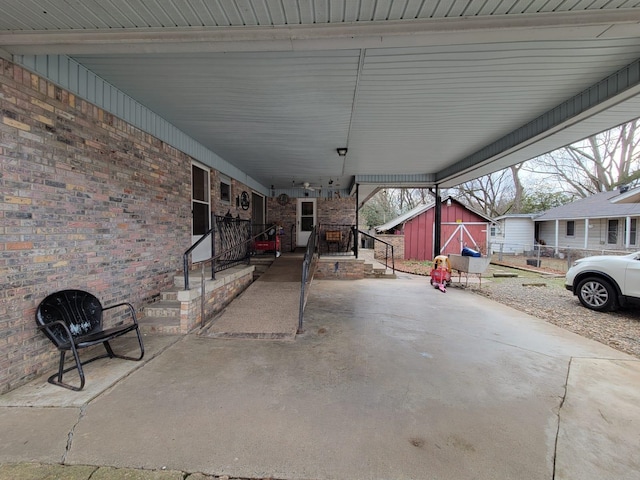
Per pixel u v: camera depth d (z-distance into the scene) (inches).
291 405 88.8
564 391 98.3
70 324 108.7
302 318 159.8
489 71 124.5
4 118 93.4
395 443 73.2
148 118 161.8
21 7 77.3
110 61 116.2
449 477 63.4
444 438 75.2
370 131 196.7
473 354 128.0
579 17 81.2
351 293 249.1
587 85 137.1
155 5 77.4
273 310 180.1
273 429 77.9
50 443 72.2
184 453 69.4
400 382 103.2
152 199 166.2
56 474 63.3
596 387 101.0
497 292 267.7
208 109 161.8
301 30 87.7
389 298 232.4
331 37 90.2
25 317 99.6
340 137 209.3
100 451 69.8
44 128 106.2
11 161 95.4
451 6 77.1
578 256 523.5
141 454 69.1
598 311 204.2
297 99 149.7
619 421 82.7
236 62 116.2
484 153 234.8
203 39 91.4
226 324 158.6
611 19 81.2
